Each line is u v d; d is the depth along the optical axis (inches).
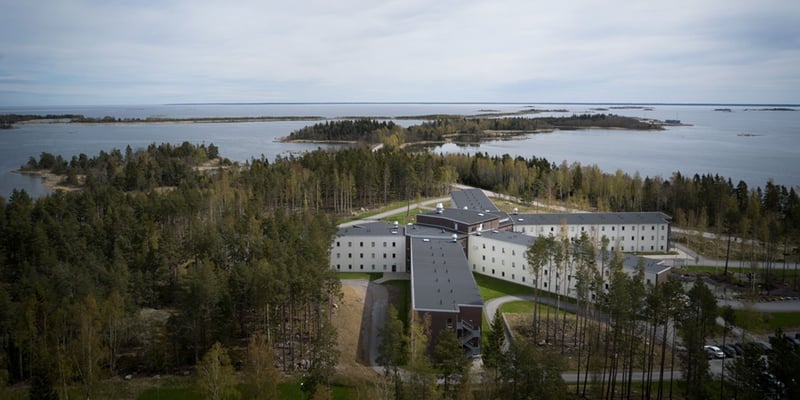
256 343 3191.4
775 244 5383.9
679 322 3272.6
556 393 2496.3
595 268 3826.3
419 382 2699.3
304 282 3432.6
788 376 2509.8
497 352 3065.9
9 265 4805.6
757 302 4643.2
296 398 3036.4
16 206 5861.2
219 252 4697.3
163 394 3048.7
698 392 2810.0
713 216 7401.6
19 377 3206.2
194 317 3344.0
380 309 4461.1
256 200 7460.6
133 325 3592.5
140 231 5167.3
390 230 5689.0
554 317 4315.9
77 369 2903.5
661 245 6269.7
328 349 3043.8
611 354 3464.6
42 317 3245.6
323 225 5275.6
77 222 5590.6
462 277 4220.0
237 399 2871.6
